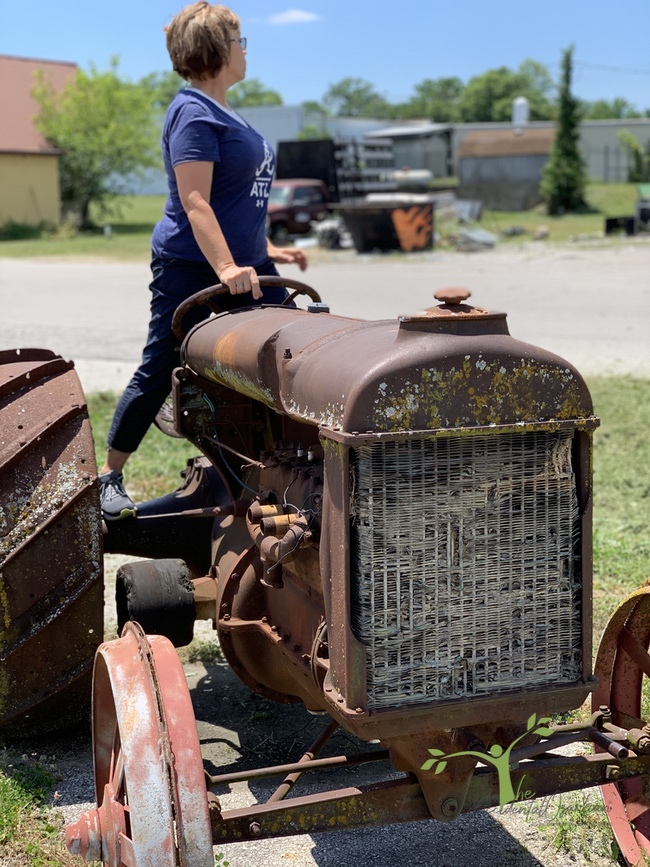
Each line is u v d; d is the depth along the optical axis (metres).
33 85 39.72
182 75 3.75
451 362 2.17
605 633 2.99
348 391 2.17
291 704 3.91
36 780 3.30
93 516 3.37
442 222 28.64
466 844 3.07
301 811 2.42
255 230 3.85
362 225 24.59
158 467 6.82
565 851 3.02
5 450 3.36
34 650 3.34
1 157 35.56
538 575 2.36
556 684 2.40
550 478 2.33
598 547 5.49
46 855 2.89
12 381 3.55
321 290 16.83
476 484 2.27
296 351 2.53
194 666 4.33
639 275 19.14
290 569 2.80
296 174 32.50
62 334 12.82
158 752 2.15
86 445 3.42
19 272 22.80
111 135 37.91
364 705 2.26
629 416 8.30
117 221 41.91
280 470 2.89
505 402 2.22
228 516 3.52
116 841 2.28
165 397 3.87
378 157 35.94
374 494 2.20
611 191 43.94
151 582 3.38
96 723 2.57
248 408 3.45
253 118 48.69
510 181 39.78
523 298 15.84
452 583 2.29
